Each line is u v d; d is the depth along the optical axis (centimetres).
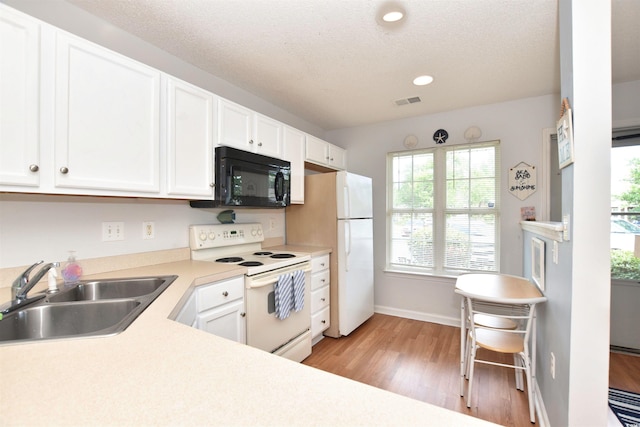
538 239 197
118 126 146
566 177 134
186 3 155
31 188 117
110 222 175
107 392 58
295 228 314
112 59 144
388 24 171
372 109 313
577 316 121
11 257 138
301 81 247
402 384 208
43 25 120
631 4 153
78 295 141
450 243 322
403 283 344
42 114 120
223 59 213
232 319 183
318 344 274
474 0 151
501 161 295
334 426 48
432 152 331
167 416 51
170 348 78
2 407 54
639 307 249
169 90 170
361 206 310
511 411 179
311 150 307
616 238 256
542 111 278
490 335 195
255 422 49
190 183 183
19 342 81
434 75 236
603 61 118
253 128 231
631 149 249
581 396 120
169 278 156
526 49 197
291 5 156
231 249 248
